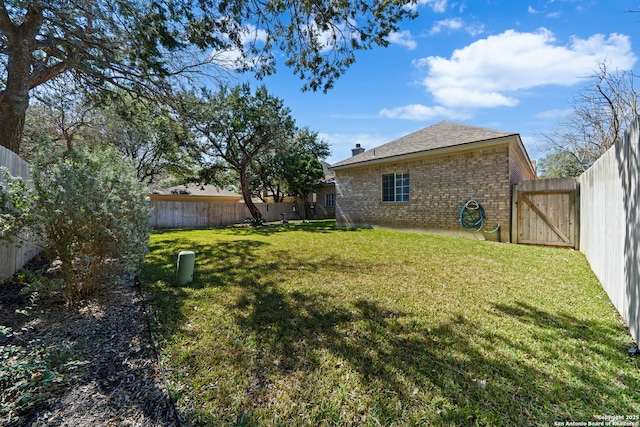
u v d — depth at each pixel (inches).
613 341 98.3
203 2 188.1
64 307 126.7
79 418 65.4
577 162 587.5
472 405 69.0
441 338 100.3
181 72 260.5
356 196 480.1
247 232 430.9
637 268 100.0
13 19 208.4
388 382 77.4
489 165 330.3
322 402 70.7
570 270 192.2
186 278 161.8
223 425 63.7
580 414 66.1
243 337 101.9
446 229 368.5
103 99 307.9
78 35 204.2
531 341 98.3
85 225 122.8
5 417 64.5
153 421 65.5
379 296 142.4
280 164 751.1
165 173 788.6
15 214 112.0
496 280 169.6
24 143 391.5
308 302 134.5
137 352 94.1
